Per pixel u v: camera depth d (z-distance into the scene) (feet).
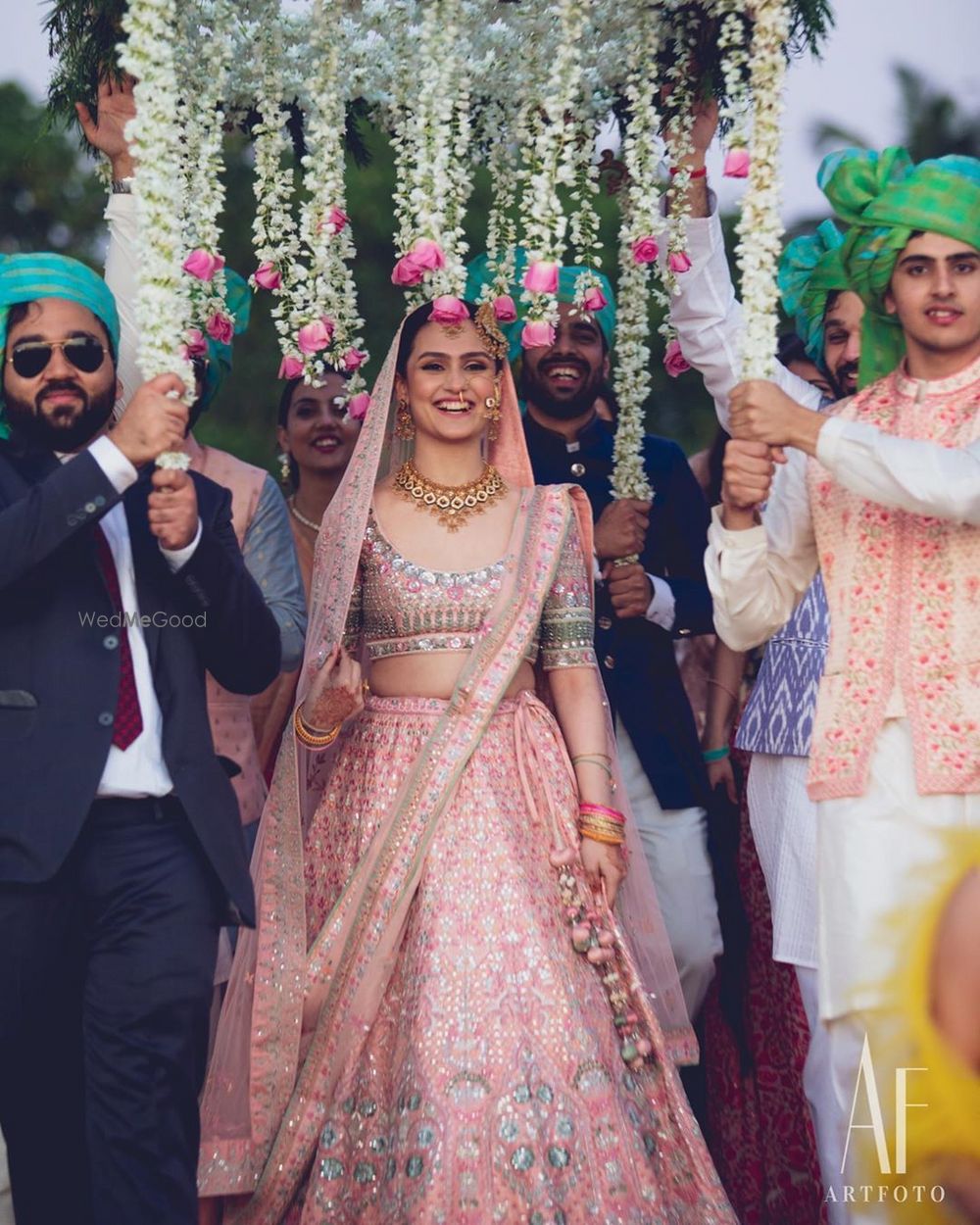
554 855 13.29
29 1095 12.05
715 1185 12.83
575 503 14.40
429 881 12.98
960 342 12.11
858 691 12.14
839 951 11.99
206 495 12.74
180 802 11.76
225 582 12.10
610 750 14.11
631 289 15.60
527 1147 12.01
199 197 13.55
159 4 11.76
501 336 14.35
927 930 10.39
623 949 13.29
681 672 19.06
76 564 11.90
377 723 13.65
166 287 11.70
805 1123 15.37
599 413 18.10
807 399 16.02
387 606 13.76
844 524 12.39
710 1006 16.17
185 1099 11.67
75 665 11.68
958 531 11.98
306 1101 12.88
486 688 13.44
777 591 12.98
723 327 15.46
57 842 11.35
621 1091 12.73
